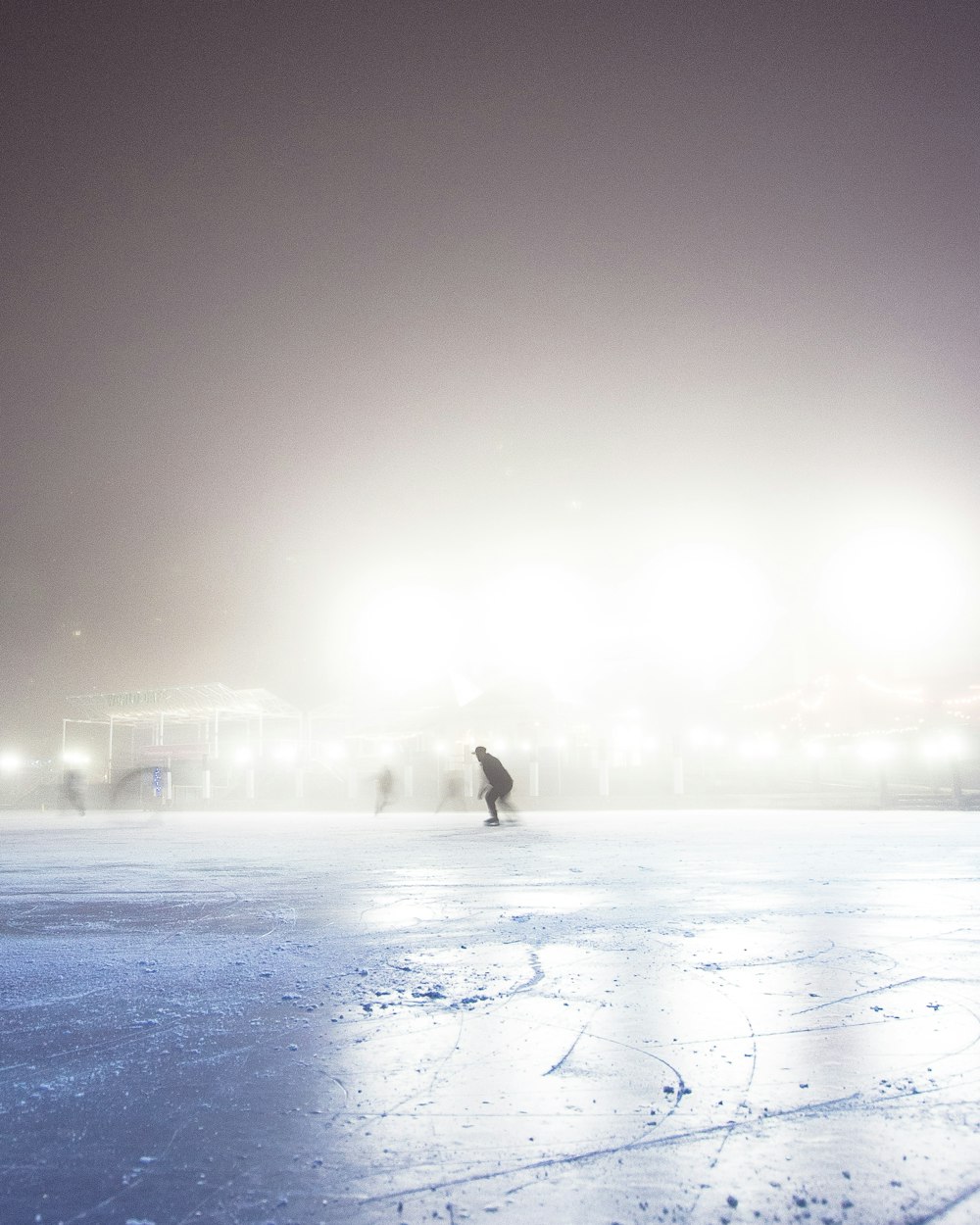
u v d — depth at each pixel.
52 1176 3.08
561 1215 2.77
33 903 9.92
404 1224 2.73
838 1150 3.21
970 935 7.30
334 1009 5.20
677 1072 4.04
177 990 5.75
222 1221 2.76
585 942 7.12
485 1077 4.02
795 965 6.20
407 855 15.17
